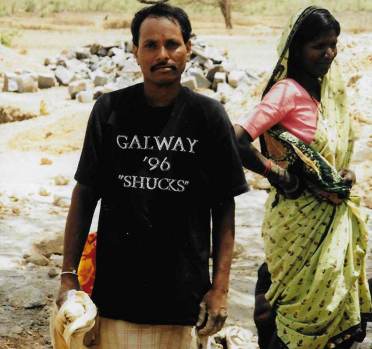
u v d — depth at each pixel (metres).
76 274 3.36
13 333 5.60
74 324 3.08
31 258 7.35
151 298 3.26
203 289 3.32
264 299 4.28
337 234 4.02
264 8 49.59
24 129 13.80
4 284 6.53
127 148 3.27
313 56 3.99
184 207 3.25
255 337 5.38
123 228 3.27
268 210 4.18
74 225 3.34
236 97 15.94
